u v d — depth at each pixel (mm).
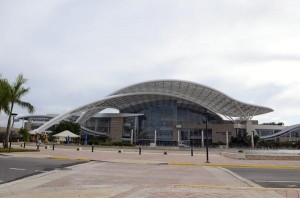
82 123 103062
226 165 20250
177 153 36812
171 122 103375
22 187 9289
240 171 16188
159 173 14367
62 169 15055
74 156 25781
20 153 27703
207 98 95250
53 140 75875
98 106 95375
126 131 101625
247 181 11555
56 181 10773
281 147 87812
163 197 7711
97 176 12570
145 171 15211
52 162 19391
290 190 9086
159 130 102188
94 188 9273
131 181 11195
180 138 99500
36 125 114688
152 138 100812
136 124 101375
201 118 106438
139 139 101500
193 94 94875
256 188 9477
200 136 98562
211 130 98500
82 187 9469
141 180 11547
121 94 92625
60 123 86438
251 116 97750
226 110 99438
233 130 95500
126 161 21312
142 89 94125
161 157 27594
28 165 16422
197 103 99750
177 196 7895
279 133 106938
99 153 32344
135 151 39594
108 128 105938
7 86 31750
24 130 75312
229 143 91750
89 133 107125
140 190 8836
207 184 10680
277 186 10312
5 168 14406
